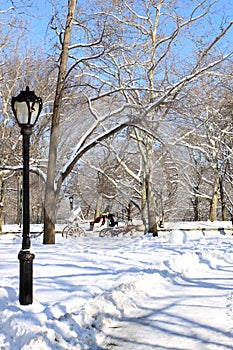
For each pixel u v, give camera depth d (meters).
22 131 7.30
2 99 26.55
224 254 15.51
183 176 18.94
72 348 5.37
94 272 9.77
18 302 6.83
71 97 17.88
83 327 6.09
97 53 18.80
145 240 18.75
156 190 17.69
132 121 15.37
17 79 25.97
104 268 10.47
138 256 13.20
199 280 10.72
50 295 7.33
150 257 13.08
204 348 5.57
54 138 14.29
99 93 16.80
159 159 16.52
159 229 23.39
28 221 6.97
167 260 12.45
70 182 14.57
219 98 29.28
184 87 20.06
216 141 32.59
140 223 20.70
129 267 10.90
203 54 20.97
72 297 7.20
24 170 7.23
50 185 14.72
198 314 7.27
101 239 15.96
